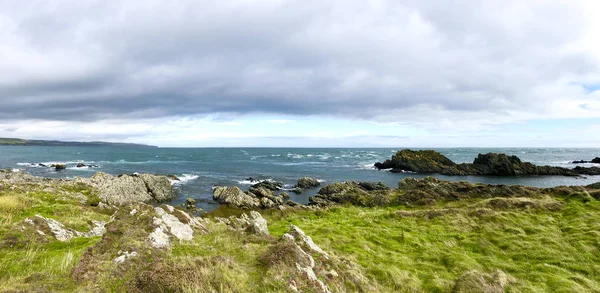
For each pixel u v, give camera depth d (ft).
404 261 54.24
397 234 70.79
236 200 150.41
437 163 290.76
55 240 44.91
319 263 39.09
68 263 33.58
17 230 43.45
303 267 34.53
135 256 32.45
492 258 56.29
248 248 41.04
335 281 35.83
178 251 36.73
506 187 124.06
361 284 38.50
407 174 273.95
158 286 26.37
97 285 27.02
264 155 590.96
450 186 135.54
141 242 35.58
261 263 35.58
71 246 42.60
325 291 31.55
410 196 123.34
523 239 64.13
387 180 239.71
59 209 70.13
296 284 30.58
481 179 238.48
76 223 58.08
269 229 75.97
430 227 76.48
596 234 61.72
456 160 447.01
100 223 63.77
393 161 310.04
